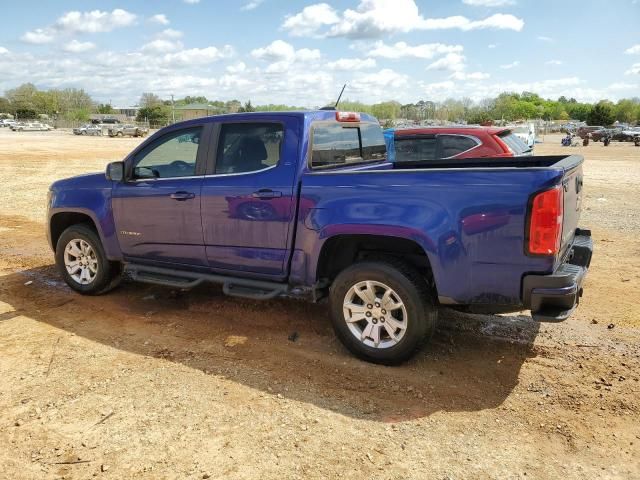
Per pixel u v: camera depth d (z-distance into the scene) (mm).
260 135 4730
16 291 6297
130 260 5668
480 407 3689
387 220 4031
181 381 4078
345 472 3031
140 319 5371
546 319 3668
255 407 3707
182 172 5188
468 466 3076
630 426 3441
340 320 4391
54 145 38844
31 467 3098
